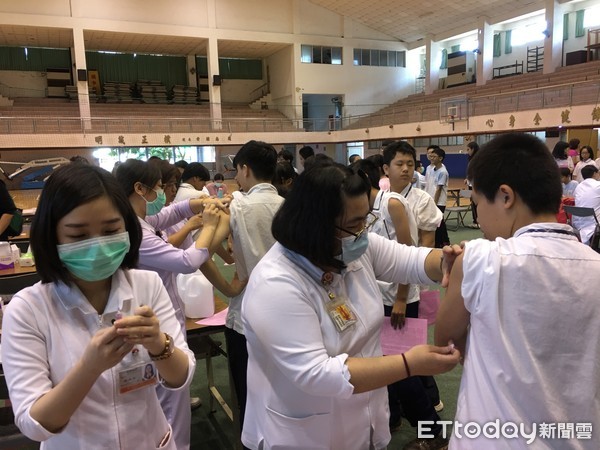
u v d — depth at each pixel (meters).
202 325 2.00
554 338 0.85
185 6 16.78
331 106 20.23
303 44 18.70
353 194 1.02
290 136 17.58
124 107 17.91
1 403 2.36
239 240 1.83
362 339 1.13
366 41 19.61
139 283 1.10
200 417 2.50
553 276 0.85
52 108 16.64
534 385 0.85
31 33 16.08
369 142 17.94
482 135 13.48
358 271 1.19
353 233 1.07
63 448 1.01
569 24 15.14
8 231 3.66
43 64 18.41
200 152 17.98
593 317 0.84
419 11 17.22
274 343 1.02
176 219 2.28
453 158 16.03
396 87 20.45
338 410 1.13
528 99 11.68
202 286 2.11
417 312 2.21
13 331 0.95
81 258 0.94
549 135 12.42
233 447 2.23
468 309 0.93
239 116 19.36
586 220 4.32
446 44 19.17
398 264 1.29
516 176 0.91
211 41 17.27
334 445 1.14
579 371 0.84
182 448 1.86
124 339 0.89
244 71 21.19
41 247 0.95
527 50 16.42
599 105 10.11
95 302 1.05
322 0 18.33
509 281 0.87
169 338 1.00
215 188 7.03
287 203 1.09
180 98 19.80
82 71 15.47
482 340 0.90
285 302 1.02
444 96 17.81
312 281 1.08
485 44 16.69
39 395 0.92
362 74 19.73
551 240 0.88
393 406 2.25
